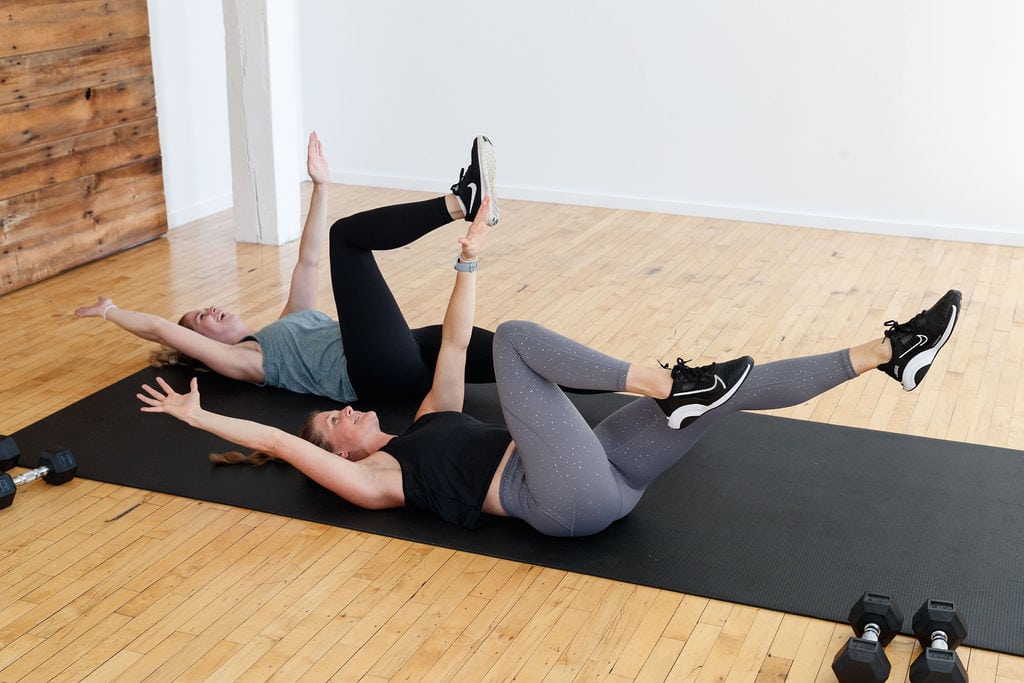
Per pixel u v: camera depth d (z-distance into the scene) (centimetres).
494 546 281
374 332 353
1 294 490
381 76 686
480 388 384
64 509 302
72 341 434
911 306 481
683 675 233
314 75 699
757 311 474
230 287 508
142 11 547
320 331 379
